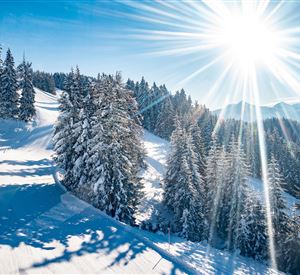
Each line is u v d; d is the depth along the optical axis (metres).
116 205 20.84
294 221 24.86
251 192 27.61
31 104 54.66
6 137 46.03
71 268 11.12
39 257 11.44
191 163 29.48
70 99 25.38
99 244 13.91
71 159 24.00
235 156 28.73
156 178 41.56
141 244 14.95
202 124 71.19
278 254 25.12
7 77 49.47
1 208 16.94
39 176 28.48
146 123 82.56
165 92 97.00
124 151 21.95
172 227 26.12
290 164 63.72
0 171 27.45
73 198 21.53
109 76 22.83
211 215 28.81
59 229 15.02
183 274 12.77
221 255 22.17
